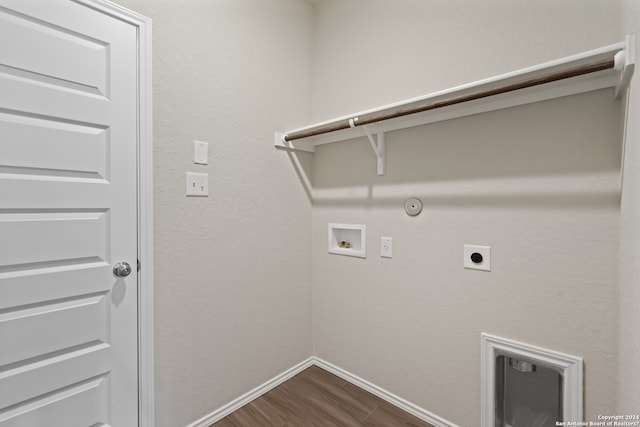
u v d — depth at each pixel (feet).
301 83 6.43
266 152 5.74
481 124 4.39
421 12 5.01
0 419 3.19
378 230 5.57
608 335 3.47
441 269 4.80
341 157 6.15
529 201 3.99
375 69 5.63
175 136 4.47
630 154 2.85
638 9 2.59
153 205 4.25
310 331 6.67
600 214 3.51
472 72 4.48
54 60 3.43
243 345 5.42
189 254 4.67
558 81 3.56
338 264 6.23
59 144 3.48
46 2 3.36
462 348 4.60
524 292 4.04
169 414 4.49
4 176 3.16
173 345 4.52
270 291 5.86
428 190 4.92
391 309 5.42
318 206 6.61
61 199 3.49
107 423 3.90
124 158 3.96
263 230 5.72
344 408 5.31
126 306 4.01
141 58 4.08
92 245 3.74
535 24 3.93
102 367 3.83
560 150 3.76
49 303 3.47
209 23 4.87
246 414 5.17
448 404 4.76
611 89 3.43
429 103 4.33
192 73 4.66
